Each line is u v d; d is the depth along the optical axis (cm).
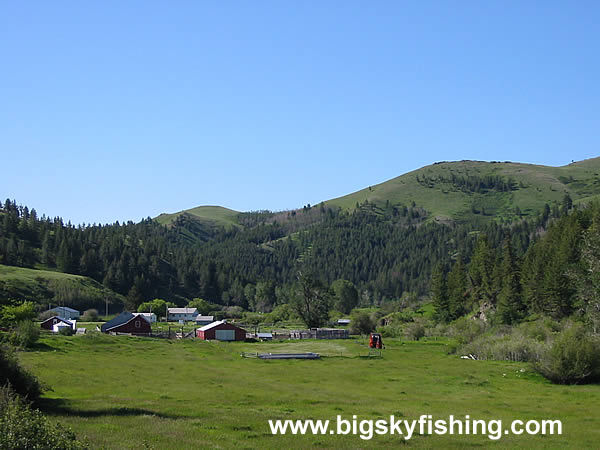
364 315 12288
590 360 5134
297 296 15112
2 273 16862
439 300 14350
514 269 12638
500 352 7275
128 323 10844
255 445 2367
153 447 2178
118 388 4188
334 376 5575
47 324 11550
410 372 5956
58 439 1634
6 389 2217
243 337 10831
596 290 8062
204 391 4203
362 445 2492
